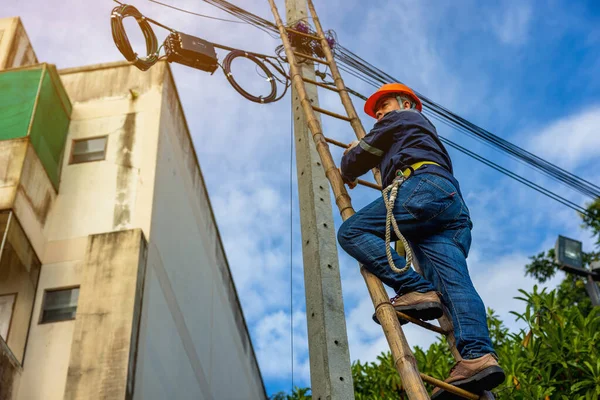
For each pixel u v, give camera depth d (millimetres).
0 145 13188
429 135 4539
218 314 17500
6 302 12352
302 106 5590
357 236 4277
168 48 7859
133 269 12461
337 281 4824
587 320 9016
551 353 8617
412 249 4453
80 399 11023
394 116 4660
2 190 12555
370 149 4652
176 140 16266
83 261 12875
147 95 15547
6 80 14078
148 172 14195
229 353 17875
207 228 17844
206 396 15305
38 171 13391
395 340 3750
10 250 12406
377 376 10266
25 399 11422
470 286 4082
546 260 19922
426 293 4043
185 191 16391
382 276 4148
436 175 4277
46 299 12531
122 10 7738
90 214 13641
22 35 16297
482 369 3781
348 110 5820
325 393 4273
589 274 11289
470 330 3924
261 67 7820
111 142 14766
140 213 13594
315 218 5125
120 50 7703
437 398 3949
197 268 16281
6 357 11305
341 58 9602
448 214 4242
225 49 8016
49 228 13438
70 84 15828
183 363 14086
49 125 14133
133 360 11609
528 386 8203
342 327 4586
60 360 11812
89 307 12078
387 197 4254
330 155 4980
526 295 9289
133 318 11906
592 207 19016
